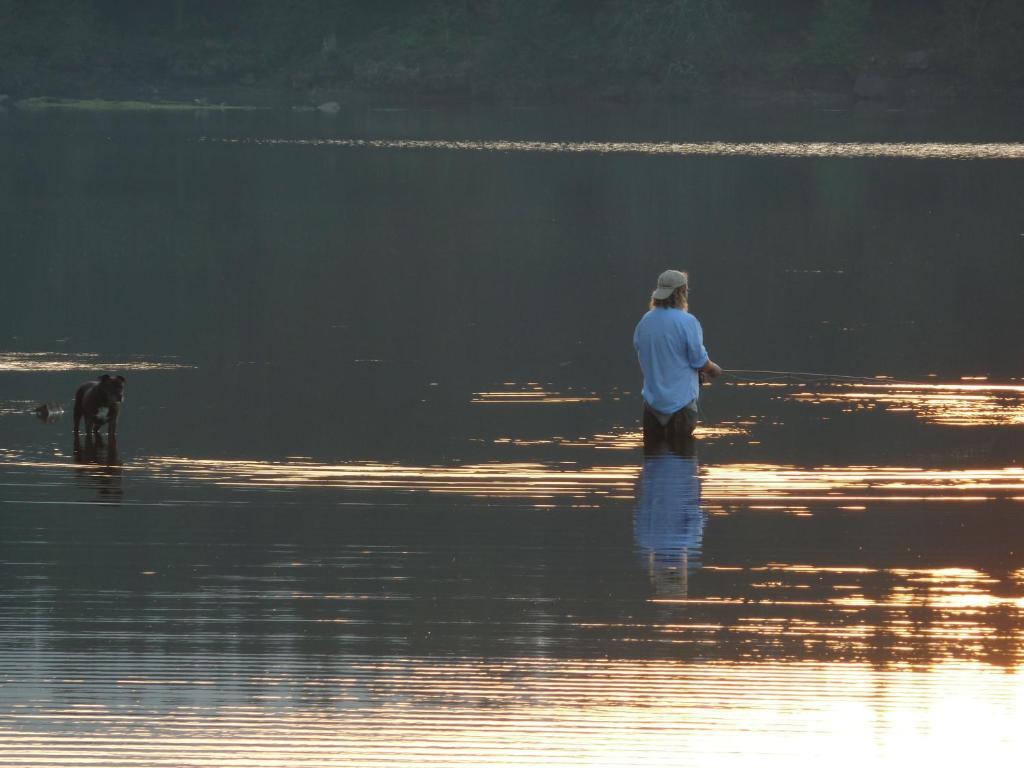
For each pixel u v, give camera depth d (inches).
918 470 1676.9
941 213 4468.5
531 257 3604.8
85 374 2235.5
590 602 1225.4
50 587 1262.3
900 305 2913.4
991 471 1670.8
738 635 1155.9
